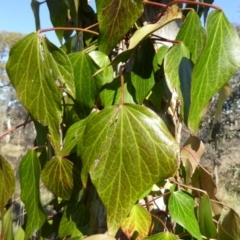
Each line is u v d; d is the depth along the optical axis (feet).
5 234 0.73
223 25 0.56
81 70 0.63
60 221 0.72
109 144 0.52
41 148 0.77
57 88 0.57
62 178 0.63
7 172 0.66
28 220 0.66
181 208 0.64
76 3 0.75
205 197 0.69
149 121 0.52
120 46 0.67
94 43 0.68
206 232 0.70
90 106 0.63
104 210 0.70
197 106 0.55
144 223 0.61
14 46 0.57
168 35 0.74
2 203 0.65
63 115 0.72
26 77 0.58
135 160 0.52
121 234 0.66
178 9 0.53
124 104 0.53
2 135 0.67
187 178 0.75
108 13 0.56
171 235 0.60
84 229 0.67
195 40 0.62
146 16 0.69
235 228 0.75
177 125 0.73
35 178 0.65
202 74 0.55
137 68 0.62
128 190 0.51
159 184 0.65
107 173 0.52
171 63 0.58
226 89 0.70
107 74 0.63
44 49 0.57
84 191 0.70
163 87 0.65
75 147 0.63
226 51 0.55
